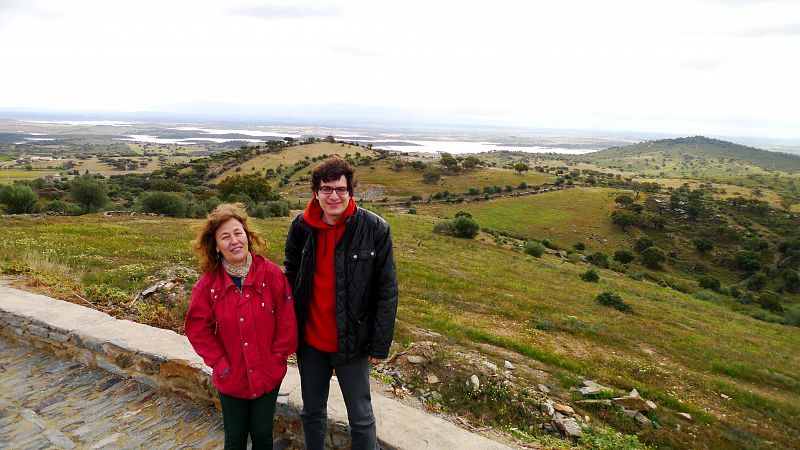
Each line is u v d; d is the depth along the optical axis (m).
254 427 2.83
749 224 82.06
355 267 2.60
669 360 14.49
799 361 17.70
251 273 2.70
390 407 3.71
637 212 81.19
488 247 38.41
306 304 2.73
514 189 95.25
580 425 7.48
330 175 2.41
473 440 3.30
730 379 13.88
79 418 3.67
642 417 8.74
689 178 151.25
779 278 60.66
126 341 4.34
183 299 8.55
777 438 9.65
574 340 14.54
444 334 12.00
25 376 4.27
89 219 28.62
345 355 2.66
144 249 15.91
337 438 3.35
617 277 40.53
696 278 59.72
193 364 3.90
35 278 7.29
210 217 2.62
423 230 42.72
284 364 2.82
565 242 66.31
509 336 13.27
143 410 3.81
